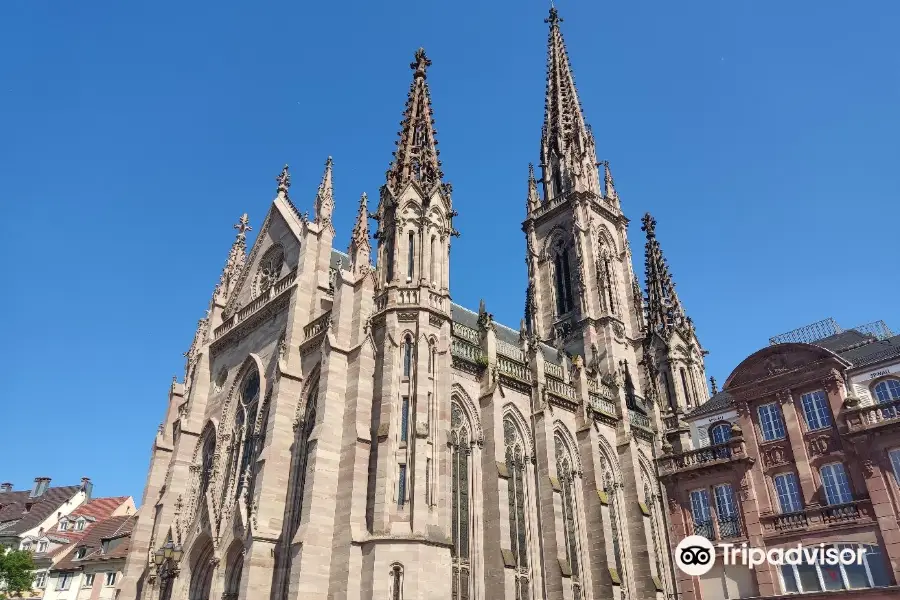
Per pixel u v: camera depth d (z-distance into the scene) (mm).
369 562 42344
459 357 56156
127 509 119375
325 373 50062
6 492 128250
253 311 67000
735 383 54938
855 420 46938
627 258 102750
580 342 92500
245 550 48312
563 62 120562
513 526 55062
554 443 60469
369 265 56344
